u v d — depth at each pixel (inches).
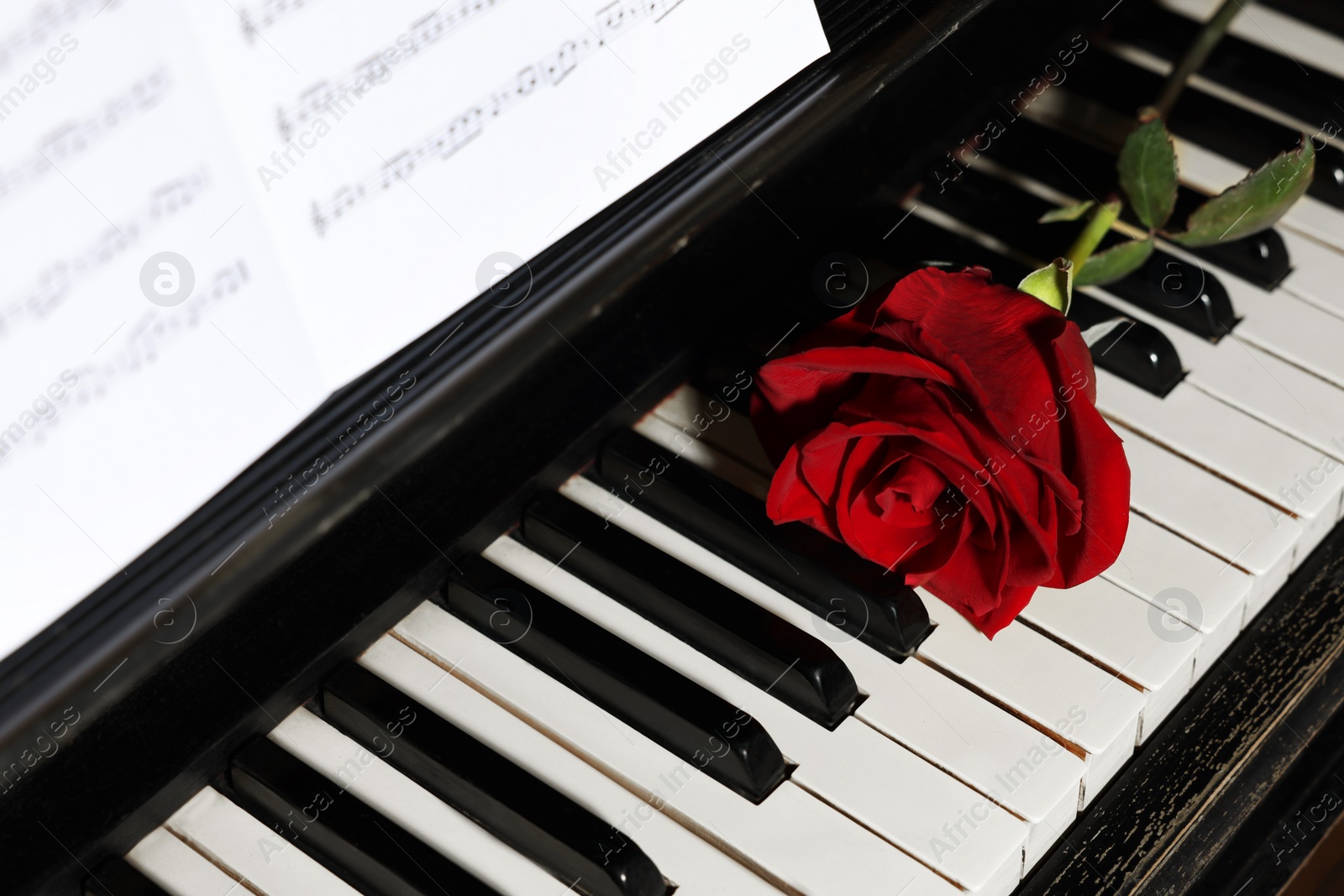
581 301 33.3
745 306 36.1
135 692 31.9
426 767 33.1
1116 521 32.5
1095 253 37.3
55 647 31.3
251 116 30.4
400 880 32.5
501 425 33.7
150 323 30.4
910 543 33.0
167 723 32.4
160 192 30.1
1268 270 37.3
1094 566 32.8
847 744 33.3
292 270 30.9
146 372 30.4
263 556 32.0
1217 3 39.7
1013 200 37.6
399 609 34.1
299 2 30.5
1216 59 39.4
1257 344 36.8
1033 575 32.7
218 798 33.3
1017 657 33.9
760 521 34.4
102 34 29.6
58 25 29.4
